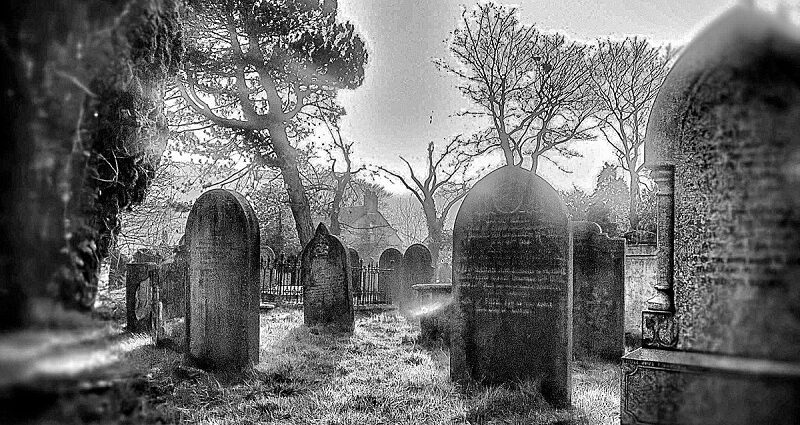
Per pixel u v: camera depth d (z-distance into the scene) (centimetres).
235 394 746
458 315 804
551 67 2702
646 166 501
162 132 668
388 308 1859
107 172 514
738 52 367
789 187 354
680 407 431
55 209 275
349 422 642
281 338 1192
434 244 3225
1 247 255
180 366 859
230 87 2230
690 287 451
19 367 236
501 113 2838
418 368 909
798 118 344
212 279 882
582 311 1028
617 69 2577
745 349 365
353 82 2356
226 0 2042
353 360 984
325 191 3225
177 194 2239
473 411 674
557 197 743
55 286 275
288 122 2416
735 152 388
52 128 270
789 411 342
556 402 720
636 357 469
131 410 326
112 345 346
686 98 451
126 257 1692
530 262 754
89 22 290
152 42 529
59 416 244
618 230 1462
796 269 350
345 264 1355
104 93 340
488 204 788
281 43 2203
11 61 256
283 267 2148
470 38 2808
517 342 757
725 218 401
